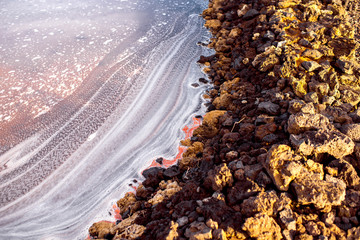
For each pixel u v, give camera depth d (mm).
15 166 1636
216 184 1175
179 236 1028
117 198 1445
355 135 1266
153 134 1790
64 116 1933
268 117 1495
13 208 1430
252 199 1076
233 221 1027
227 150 1404
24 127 1859
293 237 998
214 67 2273
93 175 1570
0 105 2000
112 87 2164
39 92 2115
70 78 2246
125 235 1129
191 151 1574
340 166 1146
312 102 1517
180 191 1255
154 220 1172
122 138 1777
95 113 1953
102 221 1316
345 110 1485
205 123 1768
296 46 1877
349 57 1793
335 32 1912
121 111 1967
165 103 2014
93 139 1779
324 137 1187
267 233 983
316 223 1016
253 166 1209
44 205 1438
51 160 1663
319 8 2301
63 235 1303
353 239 971
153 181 1439
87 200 1446
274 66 1806
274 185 1127
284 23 2129
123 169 1589
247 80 1949
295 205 1077
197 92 2092
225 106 1854
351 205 1048
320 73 1630
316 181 1078
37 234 1314
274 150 1170
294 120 1296
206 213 1069
